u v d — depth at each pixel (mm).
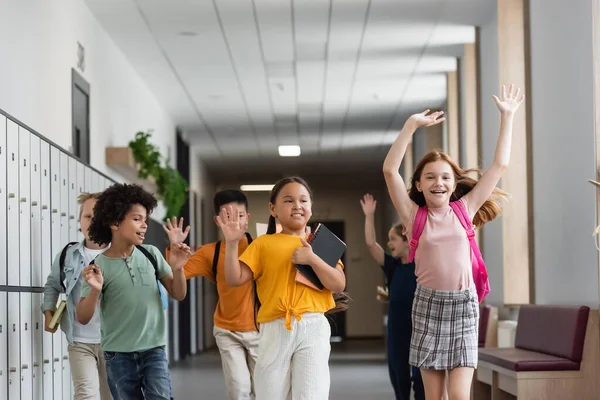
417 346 4426
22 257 6094
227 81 13797
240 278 4023
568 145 7723
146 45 11664
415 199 4691
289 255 3990
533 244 8867
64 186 7402
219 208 5496
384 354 18594
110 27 10797
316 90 14438
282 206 4121
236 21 10672
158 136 15305
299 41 11547
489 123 10727
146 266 4785
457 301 4367
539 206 8688
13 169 5910
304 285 3959
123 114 12117
